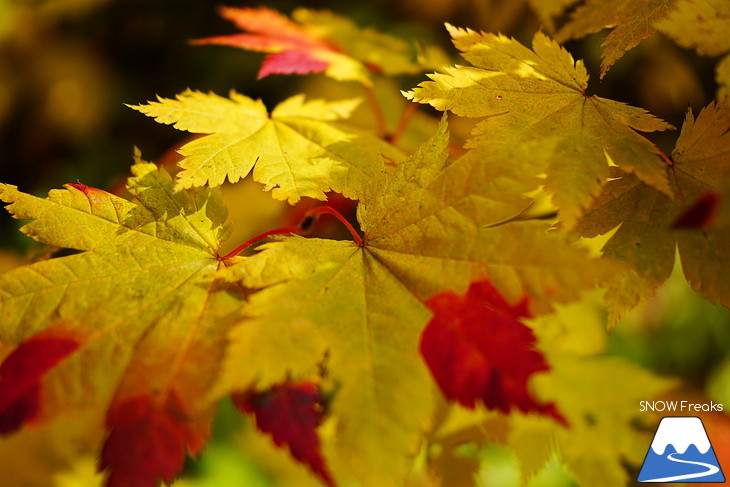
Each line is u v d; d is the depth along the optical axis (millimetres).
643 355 761
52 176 819
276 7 762
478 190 392
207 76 790
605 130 407
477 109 410
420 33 711
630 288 400
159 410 382
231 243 495
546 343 451
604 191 410
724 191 391
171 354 388
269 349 383
